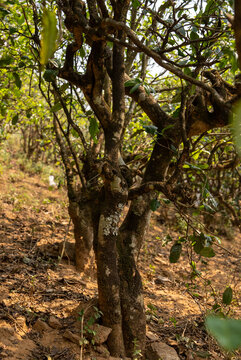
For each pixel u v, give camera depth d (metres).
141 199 3.39
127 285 3.17
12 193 8.13
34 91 6.68
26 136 13.50
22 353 2.70
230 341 0.27
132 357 3.07
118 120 2.98
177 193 2.86
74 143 6.02
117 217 3.00
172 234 8.44
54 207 7.95
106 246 2.99
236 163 4.33
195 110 2.90
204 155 5.84
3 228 5.80
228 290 2.21
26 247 5.11
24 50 3.83
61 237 5.91
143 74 4.22
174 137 3.05
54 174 10.94
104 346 3.02
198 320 4.10
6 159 11.08
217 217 9.12
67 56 2.80
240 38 0.42
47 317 3.28
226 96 2.84
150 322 3.91
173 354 3.12
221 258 7.57
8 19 2.98
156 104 3.24
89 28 2.16
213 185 9.16
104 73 2.86
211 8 2.37
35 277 4.16
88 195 3.37
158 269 6.15
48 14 0.47
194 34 2.35
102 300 3.02
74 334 2.99
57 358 2.73
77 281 4.33
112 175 2.89
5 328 2.93
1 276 3.96
